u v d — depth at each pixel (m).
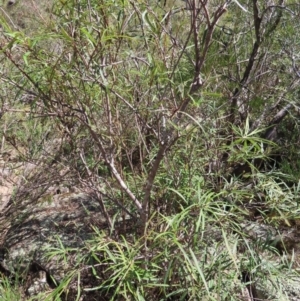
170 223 1.74
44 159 2.60
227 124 2.61
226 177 2.37
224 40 2.84
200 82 1.85
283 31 2.81
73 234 2.54
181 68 2.23
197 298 1.89
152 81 1.92
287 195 2.10
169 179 2.19
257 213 2.46
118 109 2.13
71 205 2.82
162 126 2.17
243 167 2.63
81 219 2.65
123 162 2.51
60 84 1.86
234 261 1.75
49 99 1.89
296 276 2.08
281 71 2.93
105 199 2.49
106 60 1.92
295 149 2.90
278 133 3.02
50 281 2.39
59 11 1.76
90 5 1.77
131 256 1.88
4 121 2.79
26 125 2.80
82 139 2.36
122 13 1.85
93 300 2.23
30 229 2.67
